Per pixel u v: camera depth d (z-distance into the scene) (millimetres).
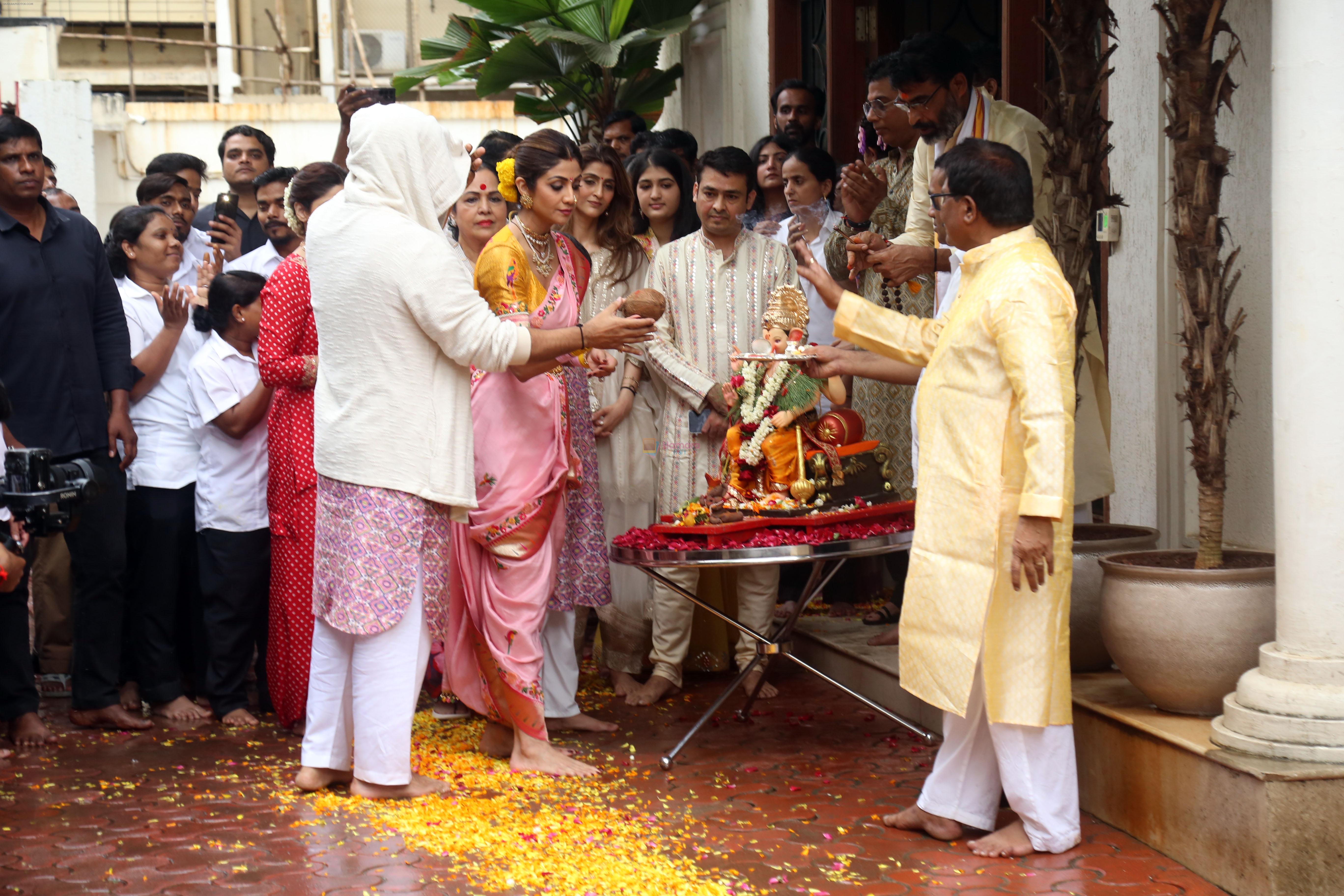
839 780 4133
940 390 3525
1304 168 3164
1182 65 3568
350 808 3949
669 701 5258
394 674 3979
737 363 5184
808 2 8219
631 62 9688
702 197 5293
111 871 3465
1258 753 3174
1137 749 3518
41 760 4629
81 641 5082
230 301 5059
